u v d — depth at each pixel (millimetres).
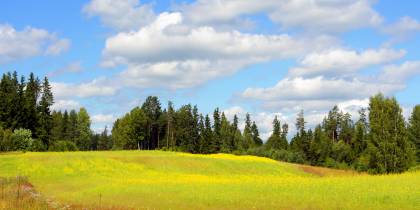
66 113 161375
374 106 70750
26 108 114875
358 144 127938
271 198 32719
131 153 85625
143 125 158375
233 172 71938
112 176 60344
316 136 134125
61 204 25812
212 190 38562
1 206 21391
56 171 61438
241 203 30922
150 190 39875
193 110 156125
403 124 69500
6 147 94375
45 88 133125
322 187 37781
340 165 119812
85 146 177375
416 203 28641
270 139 153875
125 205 30312
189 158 78312
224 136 163875
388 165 68875
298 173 77125
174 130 166125
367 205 28625
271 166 79625
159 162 72938
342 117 157625
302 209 28031
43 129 118875
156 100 171875
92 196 36688
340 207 28250
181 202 32125
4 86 122875
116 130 178500
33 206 22297
